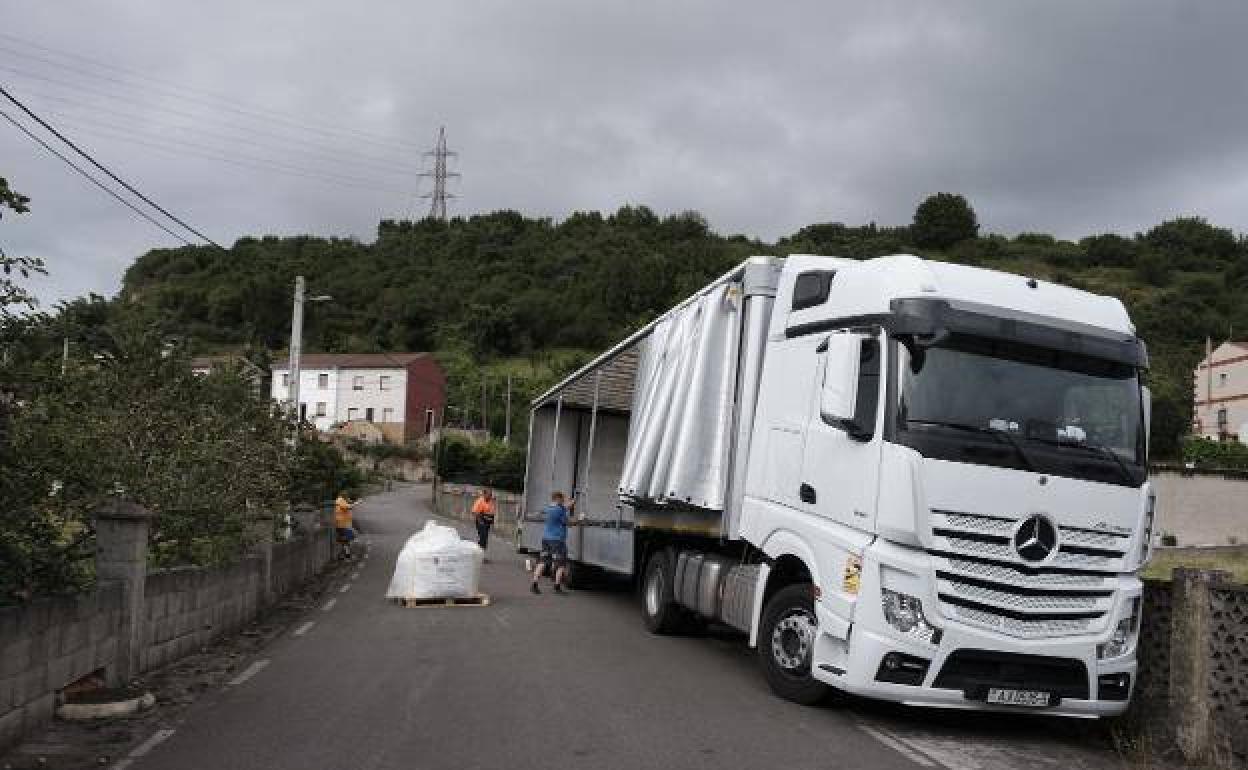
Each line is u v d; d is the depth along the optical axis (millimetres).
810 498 8992
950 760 7246
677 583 12336
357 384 87500
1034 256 114812
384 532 41906
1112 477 8109
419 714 8148
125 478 10750
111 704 7832
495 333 93312
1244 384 61219
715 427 11023
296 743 7164
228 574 12664
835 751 7281
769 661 9312
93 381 10531
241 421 14852
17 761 6504
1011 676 7824
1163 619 8281
